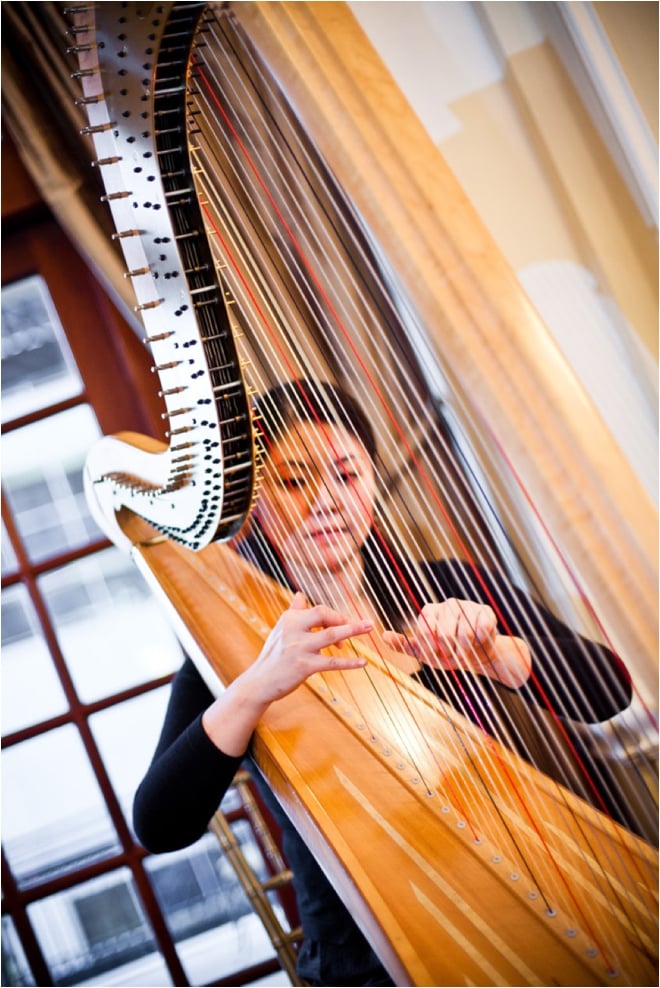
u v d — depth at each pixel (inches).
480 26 80.7
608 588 21.7
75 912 101.1
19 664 102.0
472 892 37.6
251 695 47.8
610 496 21.6
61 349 104.0
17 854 101.0
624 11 75.4
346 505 54.1
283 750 47.6
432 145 24.1
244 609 61.9
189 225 38.5
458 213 23.4
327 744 48.0
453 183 23.7
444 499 68.3
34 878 100.7
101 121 35.2
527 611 57.1
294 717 50.8
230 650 56.6
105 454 66.7
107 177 36.2
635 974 32.9
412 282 23.6
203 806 49.6
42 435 103.5
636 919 35.6
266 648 48.6
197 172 38.3
